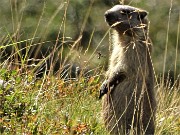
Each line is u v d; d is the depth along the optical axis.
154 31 30.11
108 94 12.23
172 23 30.30
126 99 12.59
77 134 9.66
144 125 12.47
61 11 26.72
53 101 10.95
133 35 13.38
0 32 13.30
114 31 13.78
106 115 12.59
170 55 27.94
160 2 30.72
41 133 9.36
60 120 10.12
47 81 11.51
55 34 25.00
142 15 13.63
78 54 12.45
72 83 12.34
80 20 27.39
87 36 26.64
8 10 24.91
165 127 12.45
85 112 11.49
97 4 28.36
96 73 13.91
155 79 13.77
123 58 13.04
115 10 13.46
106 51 25.45
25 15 25.20
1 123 9.16
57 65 15.84
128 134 12.20
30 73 11.41
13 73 10.18
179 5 30.80
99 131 11.05
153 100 12.77
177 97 13.53
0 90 9.48
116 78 12.80
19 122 9.46
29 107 9.84
